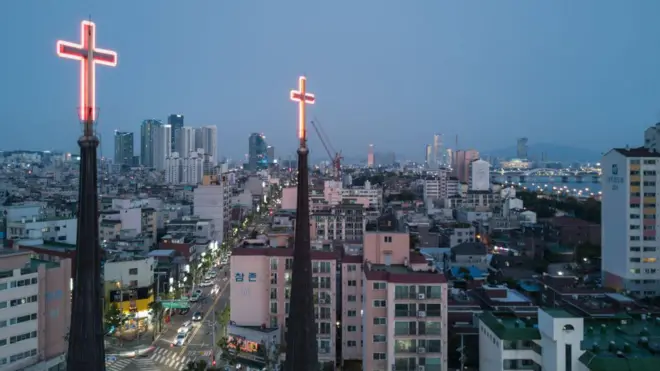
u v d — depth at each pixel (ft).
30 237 480.23
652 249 462.19
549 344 228.84
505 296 370.12
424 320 266.57
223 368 320.91
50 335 304.50
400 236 320.70
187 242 601.21
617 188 478.59
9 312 282.77
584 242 607.78
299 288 130.93
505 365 238.48
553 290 389.80
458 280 461.78
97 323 104.83
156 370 331.57
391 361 266.16
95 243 105.19
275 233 449.06
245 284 349.20
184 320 438.40
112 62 108.88
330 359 321.93
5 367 279.49
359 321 325.62
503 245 618.03
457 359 296.92
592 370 204.23
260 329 338.13
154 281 460.55
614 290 428.97
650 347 220.02
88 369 103.04
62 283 314.14
